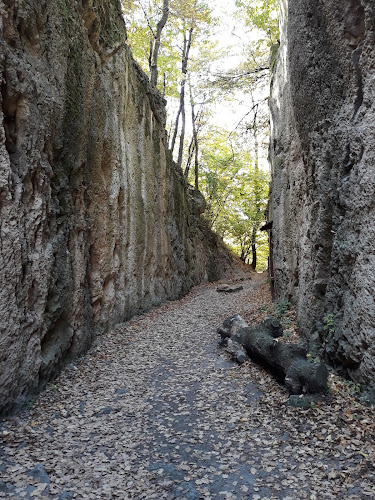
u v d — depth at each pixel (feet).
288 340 28.91
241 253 132.26
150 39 76.38
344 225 22.35
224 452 16.70
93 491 13.94
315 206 26.73
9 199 19.42
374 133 18.98
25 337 20.98
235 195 113.09
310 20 25.76
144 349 32.40
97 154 35.24
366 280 19.04
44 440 17.34
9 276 19.20
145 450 16.97
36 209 22.74
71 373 26.08
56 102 26.03
